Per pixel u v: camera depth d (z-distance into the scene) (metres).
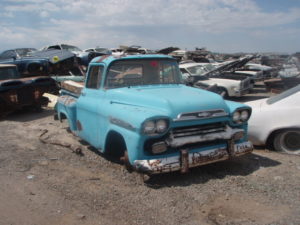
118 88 5.47
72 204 4.16
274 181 4.69
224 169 5.22
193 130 4.65
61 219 3.81
